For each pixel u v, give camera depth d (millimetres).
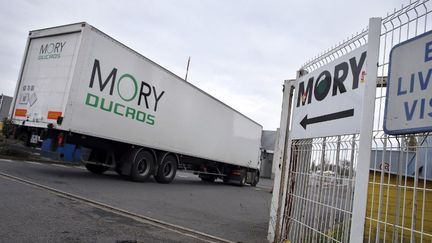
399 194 2895
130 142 11828
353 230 3244
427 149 2688
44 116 10203
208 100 16250
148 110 12539
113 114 11109
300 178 4734
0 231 4164
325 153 4172
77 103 9961
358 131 3512
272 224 5305
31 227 4496
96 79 10469
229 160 18516
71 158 10297
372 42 3420
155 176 13430
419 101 2705
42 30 10898
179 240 4871
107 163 11891
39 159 14773
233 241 5277
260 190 18578
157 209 7312
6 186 7129
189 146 14984
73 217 5328
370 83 3357
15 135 11008
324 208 4008
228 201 10812
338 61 4188
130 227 5211
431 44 2678
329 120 4145
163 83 13211
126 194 8812
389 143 3039
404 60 2906
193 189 13305
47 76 10484
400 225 2881
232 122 18641
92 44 10273
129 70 11617
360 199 3215
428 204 2734
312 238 4215
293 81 5562
